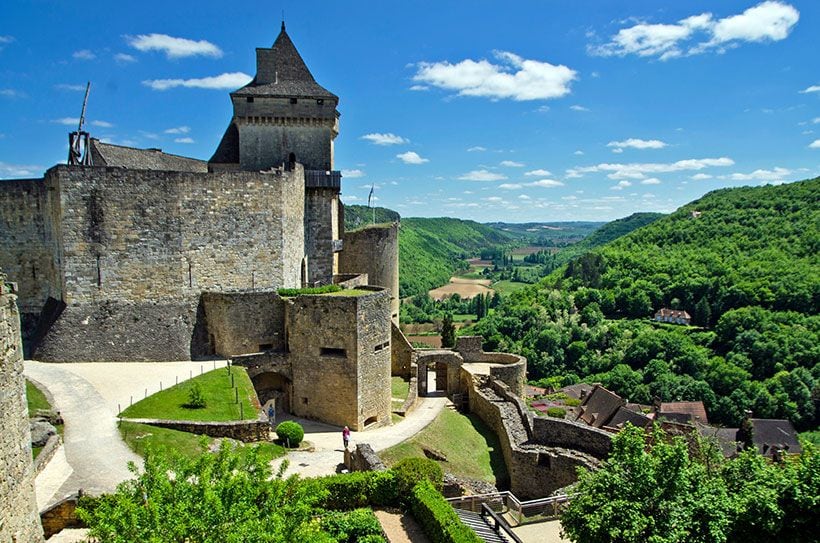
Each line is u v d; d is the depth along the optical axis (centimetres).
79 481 2081
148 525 1212
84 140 4041
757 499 1803
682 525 1783
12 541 1323
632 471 1902
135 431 2558
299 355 3716
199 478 1352
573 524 1941
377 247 5672
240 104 5034
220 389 3183
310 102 5109
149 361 3628
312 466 2762
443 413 4206
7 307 1336
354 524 2119
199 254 3884
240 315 3844
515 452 3469
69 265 3516
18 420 1377
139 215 3675
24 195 3862
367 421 3716
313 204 5066
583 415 6531
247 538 1246
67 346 3491
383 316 3803
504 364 5053
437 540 2031
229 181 3966
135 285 3694
